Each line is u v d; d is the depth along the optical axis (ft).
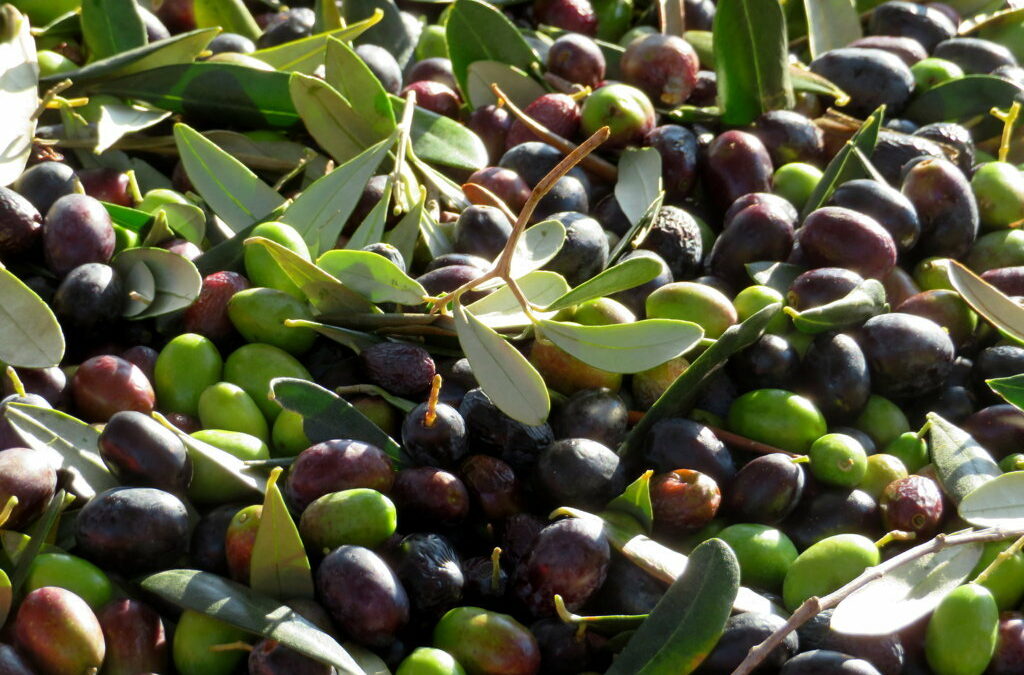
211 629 1.64
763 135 2.13
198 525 1.72
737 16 2.10
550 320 1.79
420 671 1.63
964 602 1.68
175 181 2.09
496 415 1.76
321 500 1.69
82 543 1.66
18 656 1.61
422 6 2.44
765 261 1.97
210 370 1.83
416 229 1.94
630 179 2.06
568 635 1.67
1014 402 1.80
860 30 2.39
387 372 1.81
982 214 2.07
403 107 2.11
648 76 2.15
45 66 2.11
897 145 2.11
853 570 1.70
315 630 1.62
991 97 2.21
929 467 1.83
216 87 2.10
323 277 1.83
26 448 1.70
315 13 2.26
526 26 2.39
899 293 1.98
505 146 2.16
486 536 1.76
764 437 1.83
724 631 1.65
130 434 1.69
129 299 1.88
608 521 1.72
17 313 1.79
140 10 2.20
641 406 1.86
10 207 1.87
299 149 2.11
